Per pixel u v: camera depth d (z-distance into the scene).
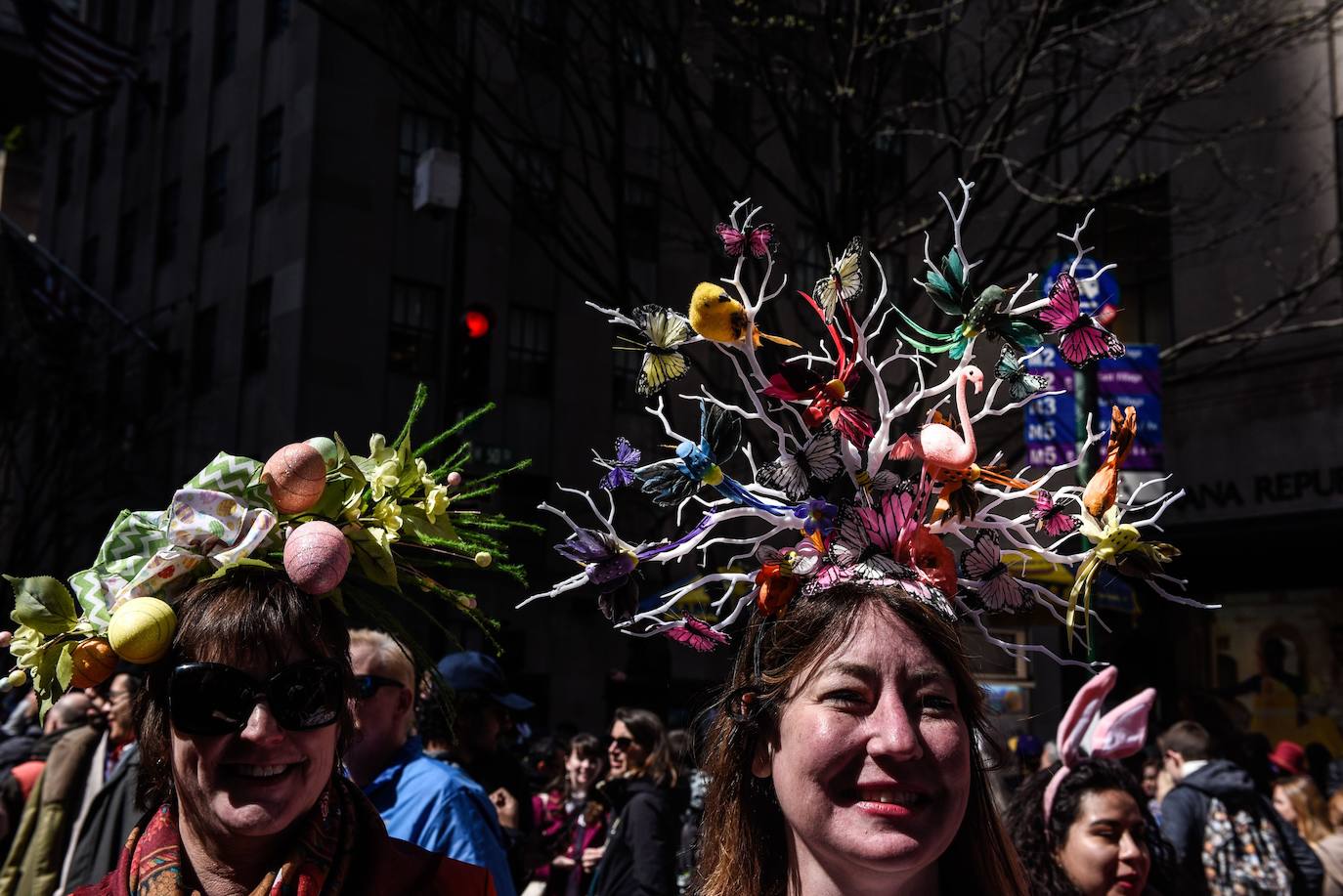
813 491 1.74
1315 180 11.29
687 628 1.76
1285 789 5.54
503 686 4.91
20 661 1.79
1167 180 12.10
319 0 16.80
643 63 8.32
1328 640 11.71
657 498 1.72
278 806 1.71
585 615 16.73
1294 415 11.54
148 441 19.27
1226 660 12.51
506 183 16.83
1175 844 4.39
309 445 1.90
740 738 1.77
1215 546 12.30
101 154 24.08
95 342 20.17
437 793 2.87
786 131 7.48
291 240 16.88
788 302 8.08
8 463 21.67
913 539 1.68
